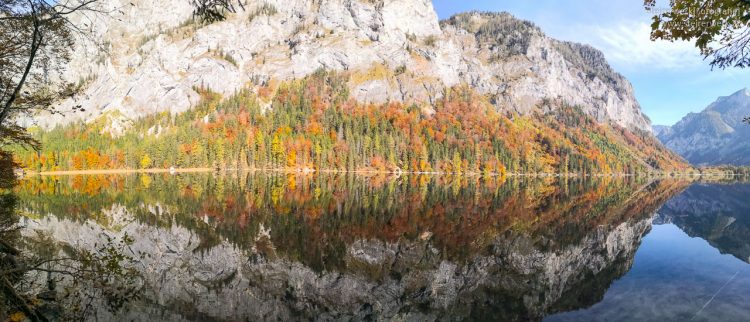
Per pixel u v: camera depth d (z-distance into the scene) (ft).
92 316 41.52
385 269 73.67
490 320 50.06
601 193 245.04
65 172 356.59
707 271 64.64
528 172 553.23
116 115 599.57
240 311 54.54
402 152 497.05
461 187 273.33
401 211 137.80
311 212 130.11
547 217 129.70
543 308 51.60
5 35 31.60
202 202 148.36
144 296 54.39
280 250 83.76
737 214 150.82
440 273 71.10
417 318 53.57
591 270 68.03
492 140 611.88
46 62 35.06
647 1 22.31
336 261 77.61
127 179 271.69
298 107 620.08
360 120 560.20
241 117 562.25
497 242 92.07
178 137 454.81
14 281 35.83
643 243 90.53
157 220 109.09
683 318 43.52
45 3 29.37
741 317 43.29
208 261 74.95
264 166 422.82
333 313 56.03
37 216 105.70
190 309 52.95
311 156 454.40
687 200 210.79
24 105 34.68
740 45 19.97
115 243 81.56
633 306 48.52
